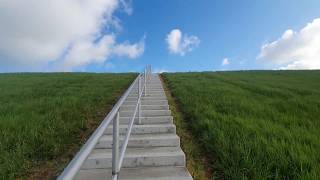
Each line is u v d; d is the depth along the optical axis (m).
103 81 22.22
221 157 6.15
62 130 7.96
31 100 12.48
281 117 9.50
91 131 8.67
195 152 7.04
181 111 11.30
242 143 6.57
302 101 12.42
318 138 7.14
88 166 5.89
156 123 8.72
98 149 6.67
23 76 30.09
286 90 16.92
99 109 11.37
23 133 7.33
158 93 14.37
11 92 15.80
